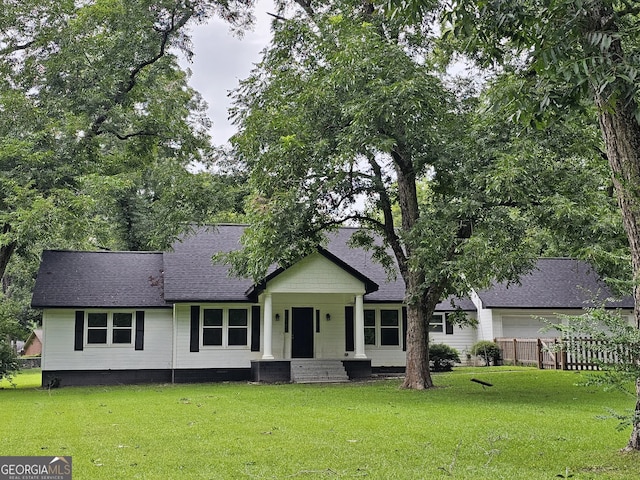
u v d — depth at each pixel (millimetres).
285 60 18109
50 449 8680
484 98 16000
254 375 23172
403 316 25969
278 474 7125
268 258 17062
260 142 17141
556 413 12406
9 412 13555
